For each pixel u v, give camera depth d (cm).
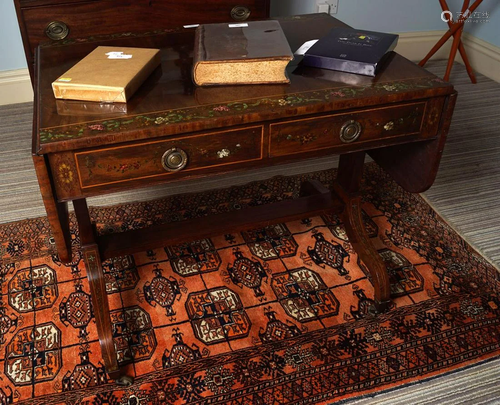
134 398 157
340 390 160
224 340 175
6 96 322
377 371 166
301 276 201
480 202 245
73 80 143
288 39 191
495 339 177
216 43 160
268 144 146
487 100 339
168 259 208
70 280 197
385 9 370
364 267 206
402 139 159
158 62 168
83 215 160
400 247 217
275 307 188
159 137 134
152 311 185
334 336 177
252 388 160
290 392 159
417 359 170
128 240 180
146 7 243
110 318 170
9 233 220
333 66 163
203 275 201
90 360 168
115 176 136
